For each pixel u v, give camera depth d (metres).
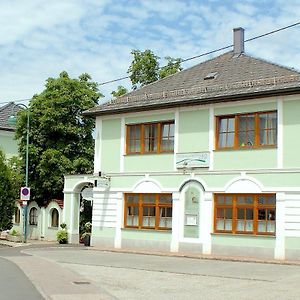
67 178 31.69
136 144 27.20
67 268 18.56
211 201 24.19
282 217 22.19
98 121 28.67
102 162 28.27
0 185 33.28
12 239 32.75
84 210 34.28
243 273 17.70
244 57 27.58
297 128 22.20
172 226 25.33
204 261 21.81
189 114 25.30
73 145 36.09
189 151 25.11
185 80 27.91
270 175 22.67
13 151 46.12
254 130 23.39
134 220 26.89
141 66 42.00
